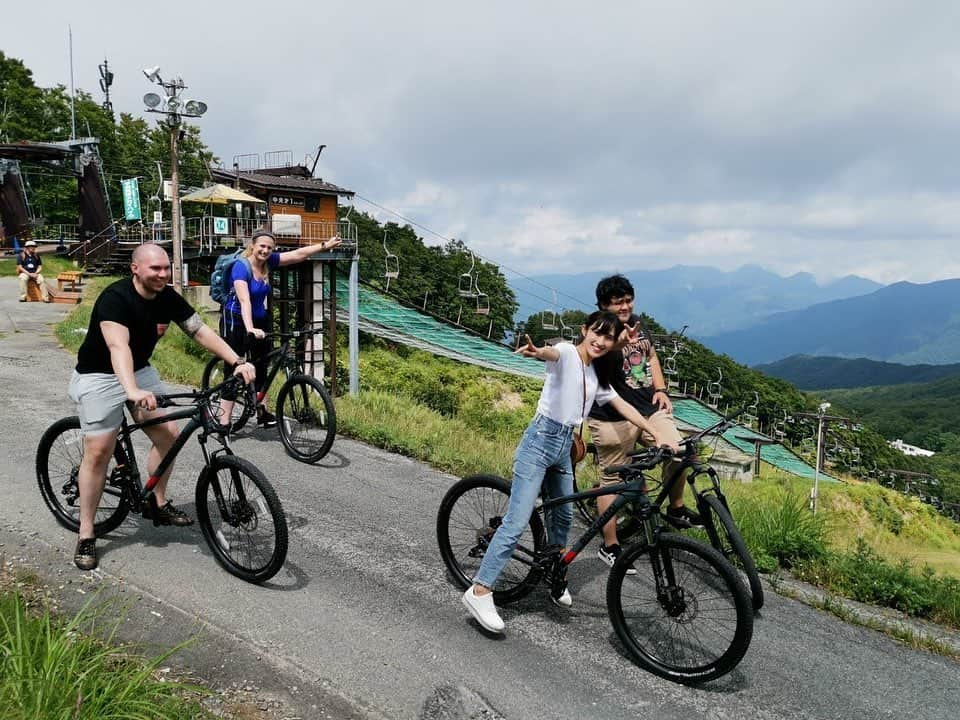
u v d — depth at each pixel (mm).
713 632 3398
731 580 3279
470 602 3713
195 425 4125
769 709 3312
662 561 3527
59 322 16375
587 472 7438
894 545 33375
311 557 4520
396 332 26750
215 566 4219
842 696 3502
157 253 3824
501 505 4047
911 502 38875
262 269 6355
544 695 3254
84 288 24656
